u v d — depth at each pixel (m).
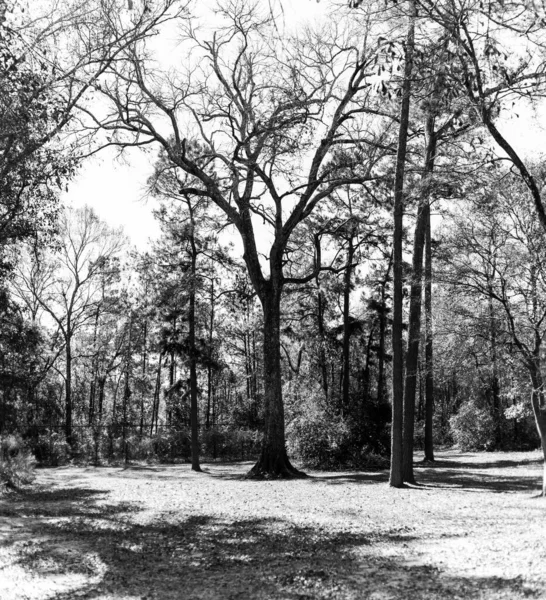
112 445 37.59
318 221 33.22
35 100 12.05
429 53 9.84
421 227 20.73
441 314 16.27
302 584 7.04
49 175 13.63
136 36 13.01
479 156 14.87
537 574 6.82
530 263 14.09
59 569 8.20
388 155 22.94
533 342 14.87
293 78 22.36
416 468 26.02
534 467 25.66
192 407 30.33
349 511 13.09
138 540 10.26
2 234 14.93
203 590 7.02
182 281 31.66
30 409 38.66
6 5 11.02
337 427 26.94
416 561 7.99
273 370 23.91
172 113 23.42
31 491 18.83
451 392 57.19
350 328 39.81
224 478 23.64
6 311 33.69
